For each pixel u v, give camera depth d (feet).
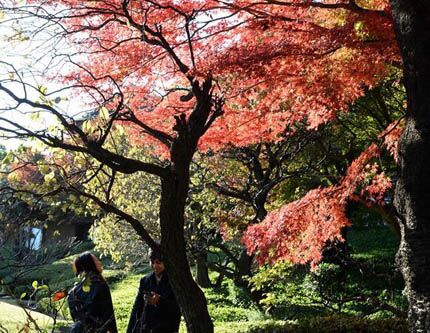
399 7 15.08
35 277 35.09
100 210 32.14
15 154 13.83
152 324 16.76
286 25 18.11
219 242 43.06
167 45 17.56
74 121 14.64
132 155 33.99
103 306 15.52
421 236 14.43
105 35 19.27
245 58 16.90
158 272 17.24
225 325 28.25
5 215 14.67
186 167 16.20
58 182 15.17
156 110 21.54
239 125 21.40
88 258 16.08
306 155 39.19
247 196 37.55
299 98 20.08
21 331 11.48
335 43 17.12
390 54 17.30
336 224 20.49
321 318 22.36
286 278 36.96
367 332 20.36
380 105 31.60
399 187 15.05
